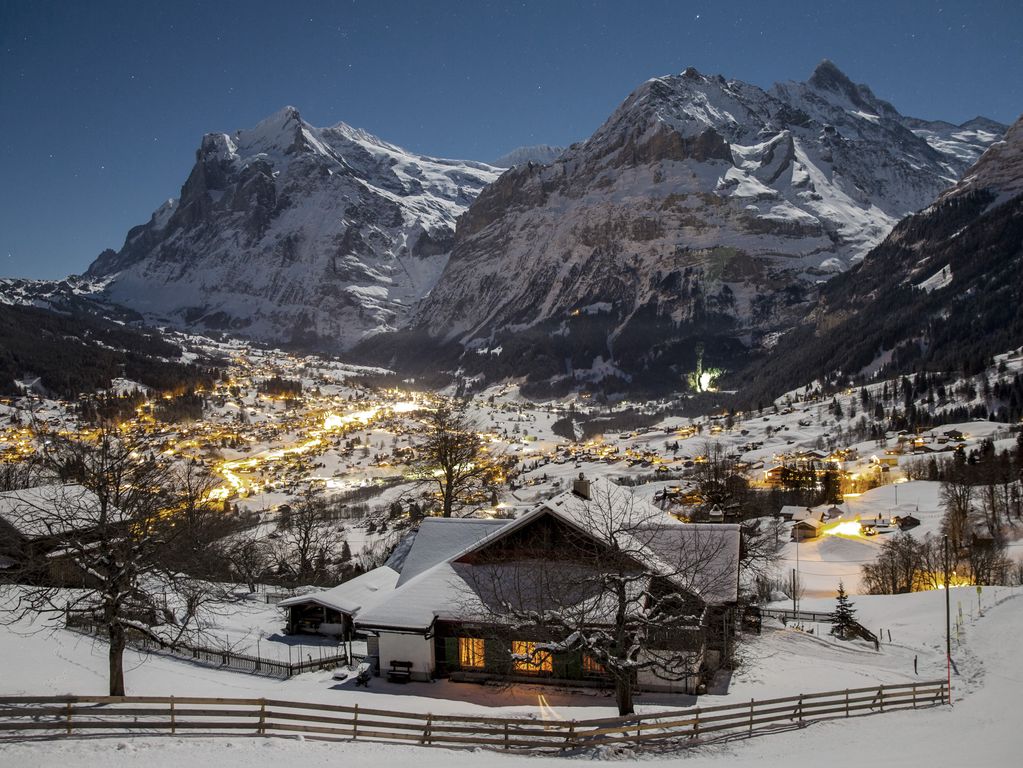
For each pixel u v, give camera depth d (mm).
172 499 41219
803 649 51375
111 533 31922
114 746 24375
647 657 38188
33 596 37125
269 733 27734
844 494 152500
